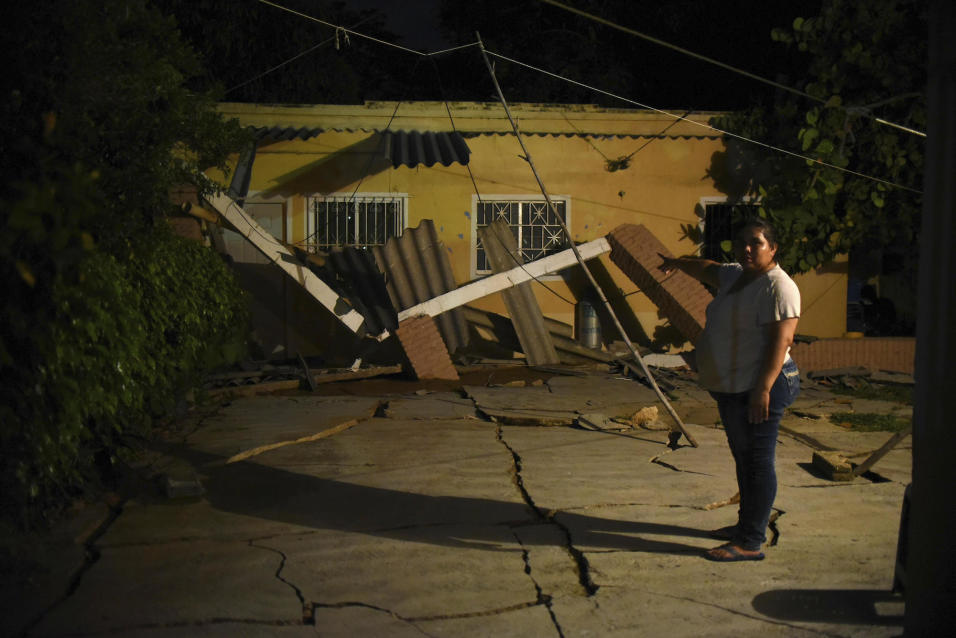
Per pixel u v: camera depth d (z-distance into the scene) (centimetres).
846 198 1187
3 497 367
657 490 539
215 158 728
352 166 1191
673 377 1049
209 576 385
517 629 336
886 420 798
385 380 1026
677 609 357
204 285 758
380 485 547
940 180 254
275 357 1181
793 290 396
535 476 573
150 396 623
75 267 330
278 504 502
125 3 505
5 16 387
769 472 408
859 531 461
